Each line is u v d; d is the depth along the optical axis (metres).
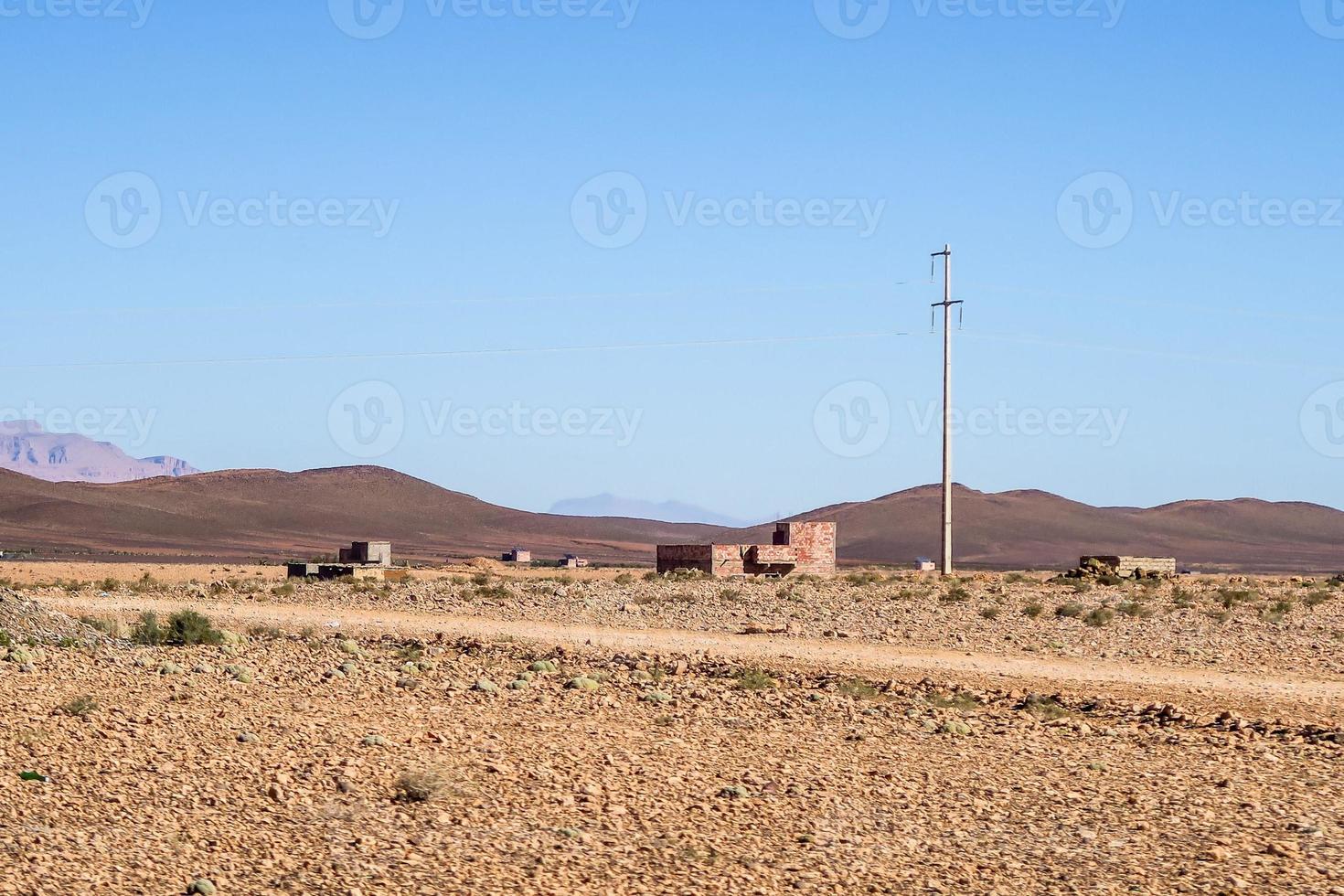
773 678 28.16
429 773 15.83
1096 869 12.93
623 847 13.42
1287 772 18.08
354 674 27.69
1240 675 29.67
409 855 12.86
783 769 17.94
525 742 19.38
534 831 13.94
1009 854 13.52
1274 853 13.51
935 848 13.71
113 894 11.29
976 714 23.62
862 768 18.14
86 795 14.85
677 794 16.05
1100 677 28.88
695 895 11.75
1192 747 20.03
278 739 18.88
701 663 31.14
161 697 23.11
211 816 14.19
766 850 13.44
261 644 35.44
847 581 71.00
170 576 99.75
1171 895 12.07
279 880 11.94
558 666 30.58
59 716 20.11
